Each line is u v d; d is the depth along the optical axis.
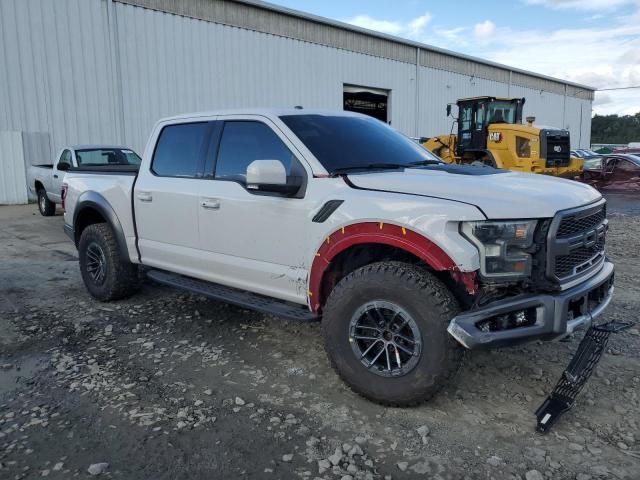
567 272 3.34
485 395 3.62
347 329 3.52
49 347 4.53
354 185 3.63
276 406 3.51
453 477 2.77
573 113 45.53
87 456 2.97
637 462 2.87
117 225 5.40
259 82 21.25
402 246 3.27
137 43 17.67
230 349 4.47
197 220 4.57
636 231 10.54
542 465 2.86
